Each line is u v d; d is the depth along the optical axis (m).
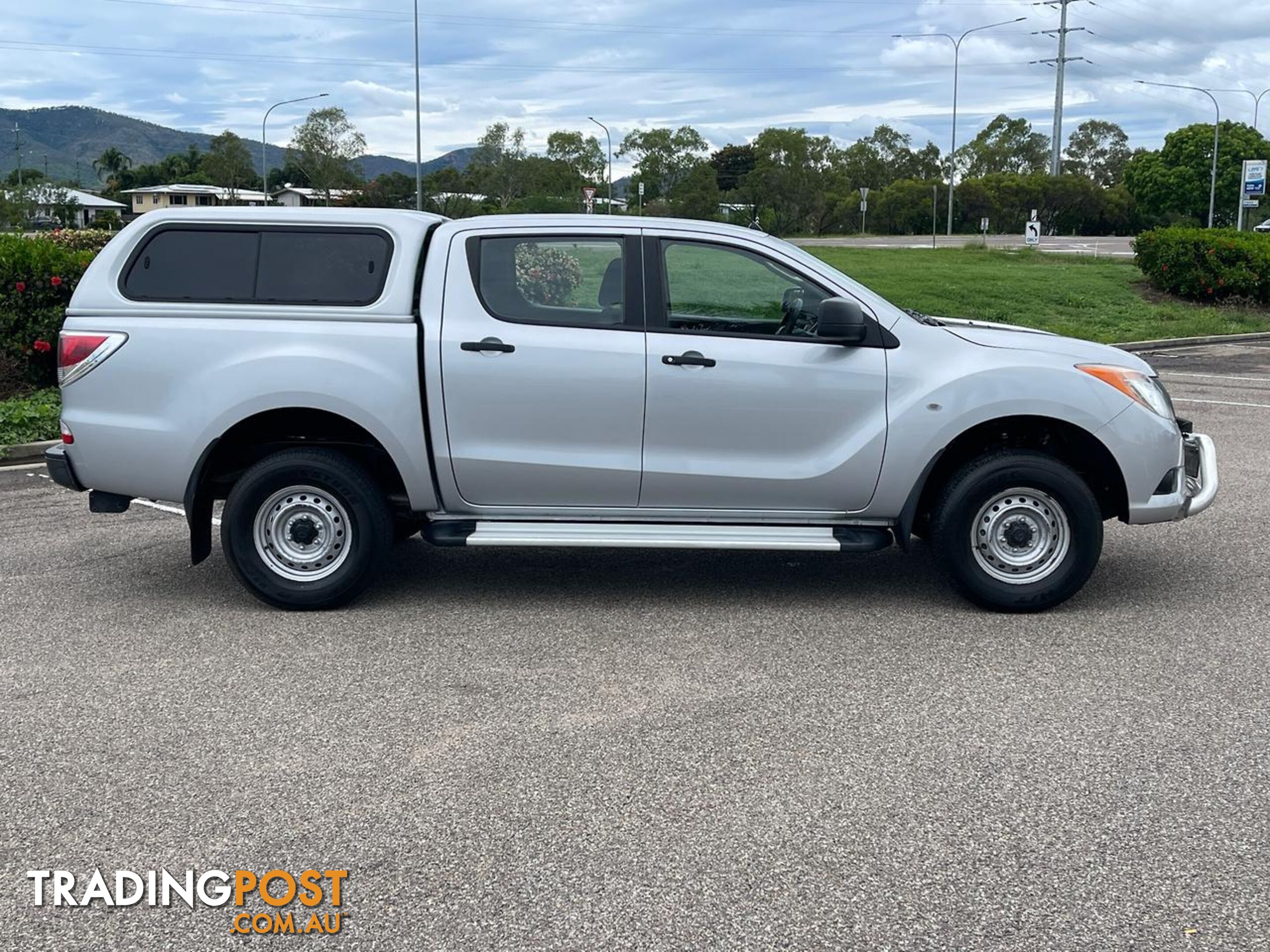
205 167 126.56
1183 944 3.21
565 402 6.00
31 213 89.06
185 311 6.07
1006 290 25.03
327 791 4.14
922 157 118.25
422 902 3.44
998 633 5.82
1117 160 131.88
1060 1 68.06
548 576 6.95
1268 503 8.64
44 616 6.18
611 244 6.06
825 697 5.00
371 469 6.36
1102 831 3.82
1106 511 6.38
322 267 6.11
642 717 4.79
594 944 3.23
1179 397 14.05
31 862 3.69
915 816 3.92
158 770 4.32
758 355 5.97
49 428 10.98
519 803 4.04
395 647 5.68
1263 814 3.92
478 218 6.15
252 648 5.67
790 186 83.38
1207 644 5.63
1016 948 3.19
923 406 5.95
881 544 6.02
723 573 7.00
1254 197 35.34
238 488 6.10
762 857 3.67
